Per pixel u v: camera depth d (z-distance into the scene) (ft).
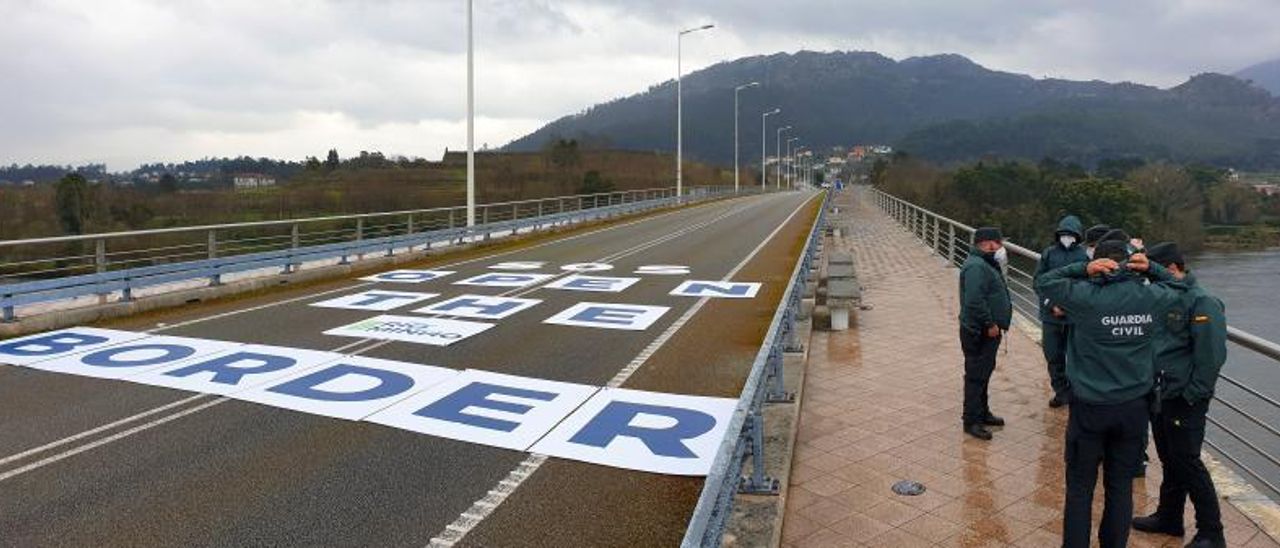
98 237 41.24
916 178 294.05
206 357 32.14
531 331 37.14
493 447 21.54
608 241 91.20
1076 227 22.18
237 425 23.38
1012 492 17.92
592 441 22.02
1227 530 16.12
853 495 17.85
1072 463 14.52
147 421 23.79
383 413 24.49
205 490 18.66
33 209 91.30
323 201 135.95
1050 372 23.97
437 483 19.10
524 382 27.99
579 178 248.73
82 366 30.78
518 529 16.71
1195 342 14.62
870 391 26.13
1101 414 13.97
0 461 20.57
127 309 42.42
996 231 21.67
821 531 16.15
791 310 30.32
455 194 166.61
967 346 21.50
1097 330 14.02
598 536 16.43
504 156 310.86
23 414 24.50
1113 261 14.07
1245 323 66.59
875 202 181.06
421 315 41.60
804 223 119.34
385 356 31.99
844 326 36.19
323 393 26.66
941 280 53.01
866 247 77.71
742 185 411.75
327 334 36.63
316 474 19.61
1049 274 14.84
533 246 85.61
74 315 39.91
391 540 16.19
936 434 21.83
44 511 17.56
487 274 60.34
